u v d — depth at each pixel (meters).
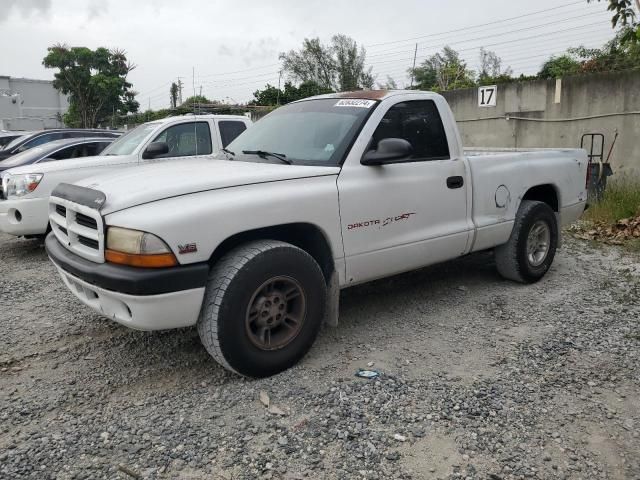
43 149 8.85
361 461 2.72
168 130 7.84
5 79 56.47
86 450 2.81
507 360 3.81
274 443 2.86
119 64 39.34
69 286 3.74
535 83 11.56
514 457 2.75
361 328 4.41
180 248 3.11
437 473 2.63
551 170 5.57
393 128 4.26
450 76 22.34
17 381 3.58
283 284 3.55
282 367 3.60
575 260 6.48
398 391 3.37
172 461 2.72
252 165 3.91
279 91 36.06
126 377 3.62
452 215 4.58
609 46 17.47
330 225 3.76
